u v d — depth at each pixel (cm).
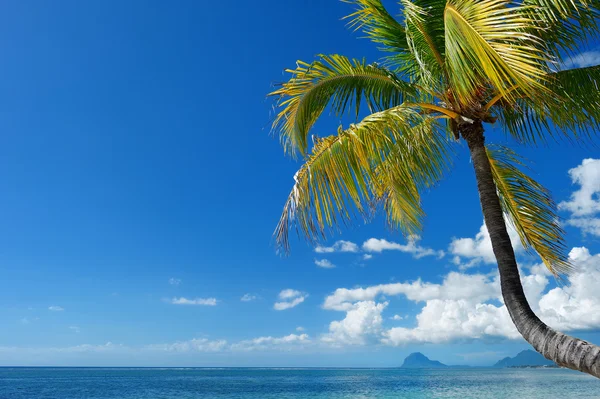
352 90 608
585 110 535
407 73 670
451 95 525
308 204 500
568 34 492
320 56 563
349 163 494
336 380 6938
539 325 403
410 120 482
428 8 539
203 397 3588
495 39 363
